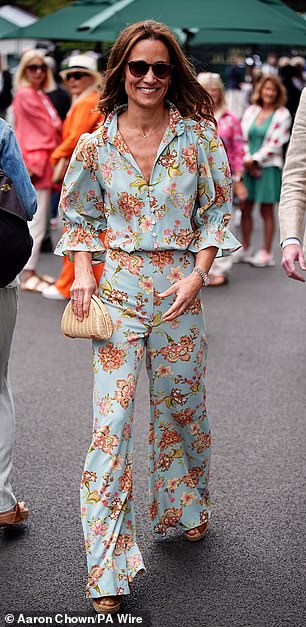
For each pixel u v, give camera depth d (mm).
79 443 6656
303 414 7340
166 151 4621
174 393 4852
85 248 4777
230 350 9078
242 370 8438
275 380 8172
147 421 7090
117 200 4641
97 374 4711
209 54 22578
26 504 5668
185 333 4770
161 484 5059
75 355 8883
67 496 5785
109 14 11594
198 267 4703
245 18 11695
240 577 4867
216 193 4766
